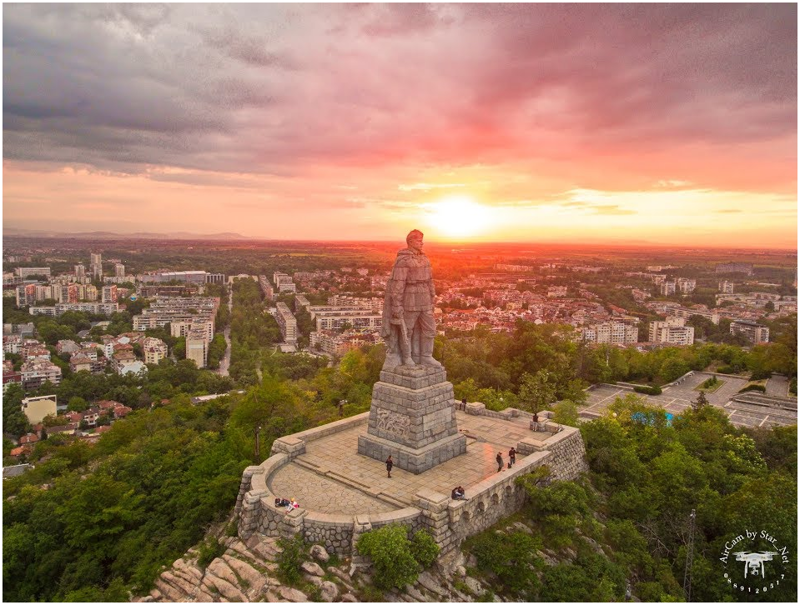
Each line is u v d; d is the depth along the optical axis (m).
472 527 41.94
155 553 44.47
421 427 48.38
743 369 135.00
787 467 64.06
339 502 42.44
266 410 67.12
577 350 118.88
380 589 36.28
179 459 61.16
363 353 117.62
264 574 36.75
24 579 48.50
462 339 125.94
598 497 54.06
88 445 94.38
